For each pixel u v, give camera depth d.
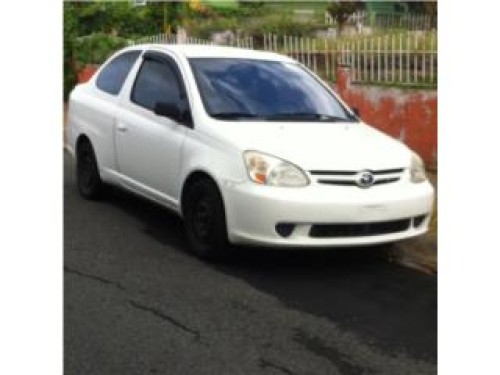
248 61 6.62
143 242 6.13
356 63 10.86
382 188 5.47
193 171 5.73
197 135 5.81
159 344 4.19
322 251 6.08
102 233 6.36
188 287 5.11
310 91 6.58
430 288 5.29
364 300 5.02
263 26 18.17
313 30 17.78
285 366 3.99
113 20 19.31
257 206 5.21
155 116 6.41
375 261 5.90
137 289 5.04
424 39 10.08
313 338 4.36
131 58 7.23
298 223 5.21
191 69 6.30
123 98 7.00
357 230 5.36
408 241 6.40
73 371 3.85
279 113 6.13
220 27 18.47
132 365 3.94
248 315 4.66
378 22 18.08
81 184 7.67
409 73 9.95
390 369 4.02
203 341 4.25
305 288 5.21
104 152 7.16
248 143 5.42
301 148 5.45
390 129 9.86
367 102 10.21
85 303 4.76
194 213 5.80
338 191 5.29
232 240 5.42
